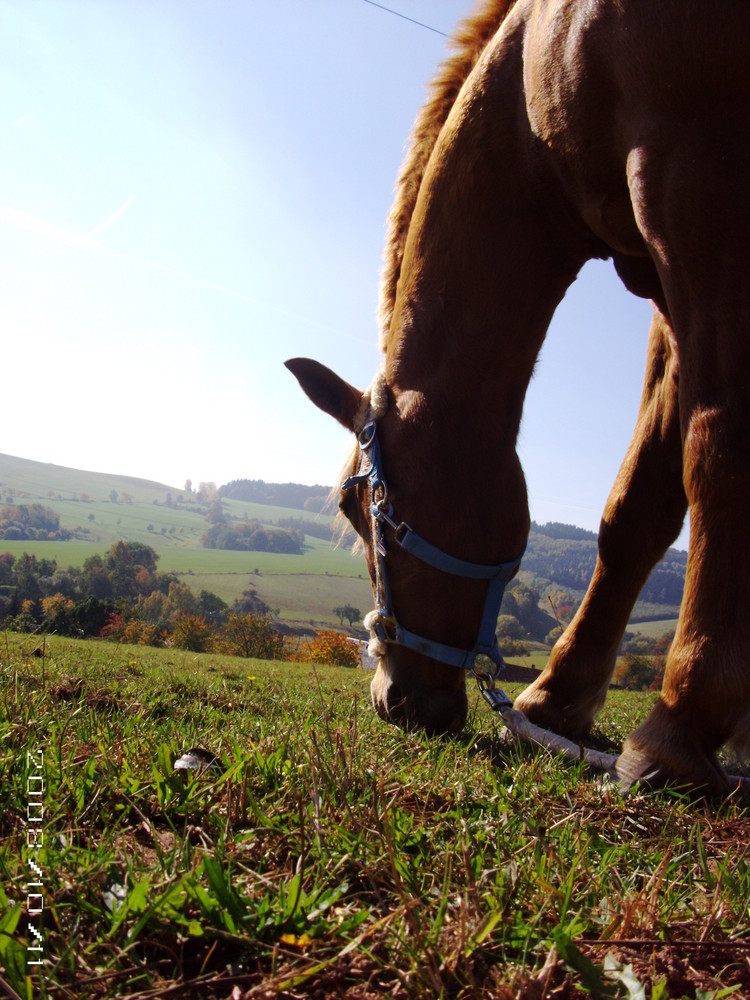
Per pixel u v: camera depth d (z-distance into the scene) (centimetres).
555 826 90
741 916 72
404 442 147
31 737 104
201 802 88
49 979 53
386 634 150
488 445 145
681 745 110
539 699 162
